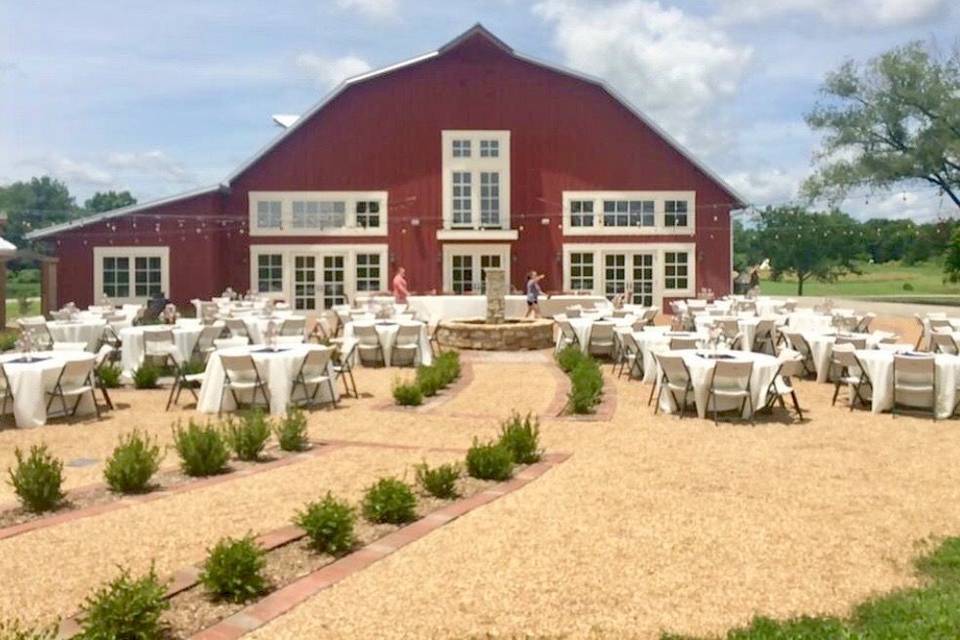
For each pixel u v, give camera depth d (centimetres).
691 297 2786
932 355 1035
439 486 647
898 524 585
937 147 3622
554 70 2783
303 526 526
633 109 2764
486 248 2783
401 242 2775
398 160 2775
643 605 445
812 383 1299
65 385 1007
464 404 1102
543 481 703
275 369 1018
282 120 3391
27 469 616
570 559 511
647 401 1119
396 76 2778
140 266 2617
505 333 1794
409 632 410
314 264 2758
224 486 683
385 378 1370
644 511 613
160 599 405
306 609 435
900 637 379
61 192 9525
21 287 4359
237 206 2733
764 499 647
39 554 518
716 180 2773
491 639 405
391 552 521
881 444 852
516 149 2794
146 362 1327
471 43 2780
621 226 2795
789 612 436
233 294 2436
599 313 1919
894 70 3719
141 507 620
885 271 7588
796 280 6962
